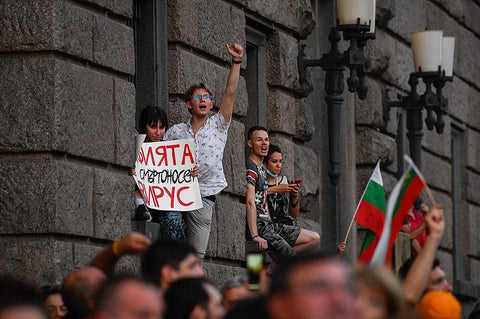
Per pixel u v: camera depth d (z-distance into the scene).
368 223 9.53
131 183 10.38
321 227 15.74
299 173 14.15
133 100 10.48
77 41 9.80
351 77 13.07
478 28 22.19
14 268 9.38
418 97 15.83
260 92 13.66
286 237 12.35
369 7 13.02
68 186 9.55
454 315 6.86
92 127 9.92
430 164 19.05
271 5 13.62
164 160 10.41
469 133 21.33
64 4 9.67
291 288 4.43
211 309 6.14
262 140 12.25
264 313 5.12
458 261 20.78
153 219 10.73
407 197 7.48
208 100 10.92
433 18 19.67
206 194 10.97
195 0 11.93
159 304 4.96
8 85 9.56
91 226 9.80
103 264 6.68
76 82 9.74
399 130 17.88
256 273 6.27
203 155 10.91
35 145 9.48
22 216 9.42
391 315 5.45
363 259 9.44
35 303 4.20
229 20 12.62
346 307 4.42
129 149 10.37
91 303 5.85
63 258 9.41
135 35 11.48
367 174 16.20
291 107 14.02
